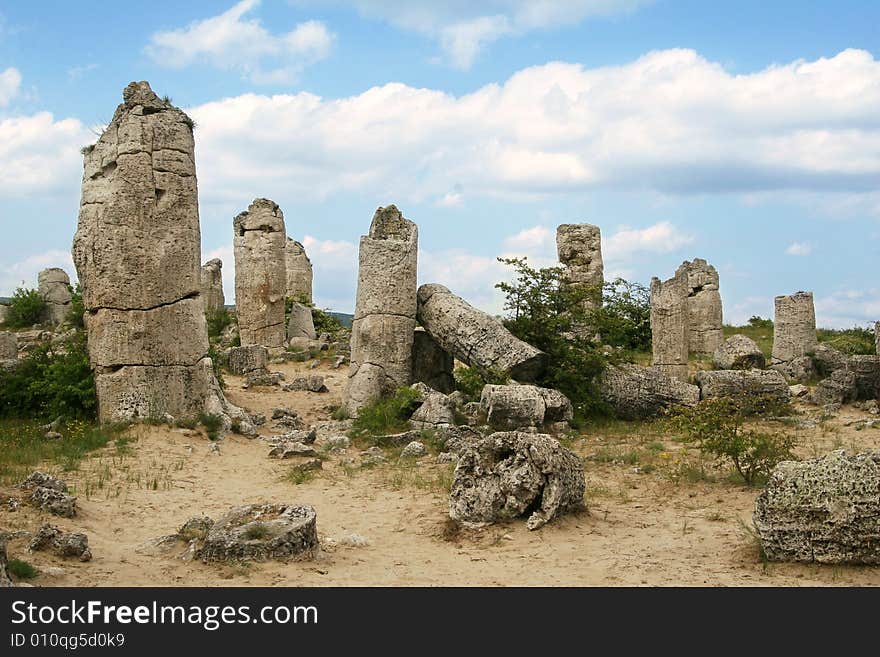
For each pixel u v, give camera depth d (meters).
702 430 12.30
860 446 14.77
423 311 18.91
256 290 27.59
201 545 8.76
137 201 15.63
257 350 23.17
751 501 11.02
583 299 19.92
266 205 27.83
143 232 15.65
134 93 15.91
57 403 15.76
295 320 29.77
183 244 16.08
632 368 19.14
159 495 11.56
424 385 17.27
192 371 16.08
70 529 9.55
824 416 18.23
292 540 8.65
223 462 13.84
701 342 29.97
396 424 16.36
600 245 28.84
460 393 18.00
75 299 19.39
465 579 8.22
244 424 15.68
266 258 27.67
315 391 21.34
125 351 15.48
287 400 20.22
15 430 15.16
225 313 32.47
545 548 9.16
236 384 21.95
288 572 8.29
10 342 24.42
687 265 30.38
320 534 9.92
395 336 18.22
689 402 18.66
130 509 10.76
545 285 19.41
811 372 23.95
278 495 11.95
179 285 16.00
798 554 8.26
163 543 9.04
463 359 18.39
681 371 22.81
